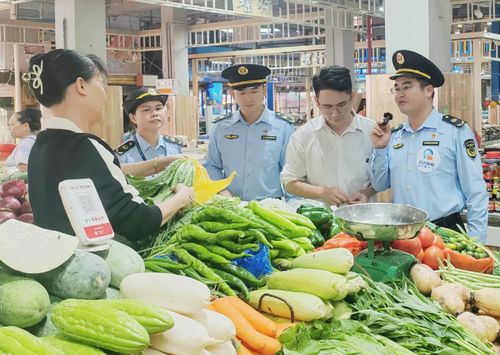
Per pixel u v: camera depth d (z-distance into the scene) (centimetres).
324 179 408
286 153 422
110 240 197
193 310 169
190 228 228
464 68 1398
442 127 367
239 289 220
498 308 239
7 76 1033
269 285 228
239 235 223
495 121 1480
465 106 683
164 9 1558
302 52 1919
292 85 2209
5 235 166
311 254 234
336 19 1284
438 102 618
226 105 2064
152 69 1686
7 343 133
